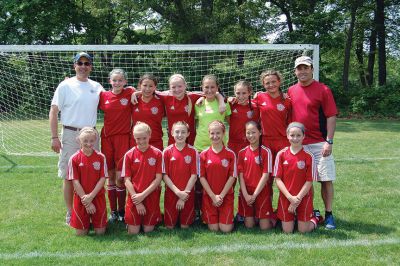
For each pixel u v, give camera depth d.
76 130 4.47
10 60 11.88
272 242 3.98
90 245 3.90
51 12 17.59
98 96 4.64
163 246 3.88
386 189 5.98
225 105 4.59
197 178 4.59
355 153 9.02
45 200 5.38
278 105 4.52
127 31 21.41
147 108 4.64
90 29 19.62
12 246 3.84
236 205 5.32
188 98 4.73
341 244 3.91
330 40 19.34
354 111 18.31
